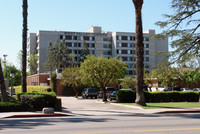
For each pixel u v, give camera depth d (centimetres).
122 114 1848
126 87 5453
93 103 3178
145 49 11956
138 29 2502
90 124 1230
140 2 2489
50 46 10344
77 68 4984
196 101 3303
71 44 11406
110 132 970
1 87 2123
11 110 1941
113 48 11731
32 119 1523
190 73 5281
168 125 1166
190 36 2711
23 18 2555
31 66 11294
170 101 3256
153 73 5106
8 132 995
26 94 2164
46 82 6744
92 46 11700
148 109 2139
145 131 988
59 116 1742
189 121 1330
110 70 3294
